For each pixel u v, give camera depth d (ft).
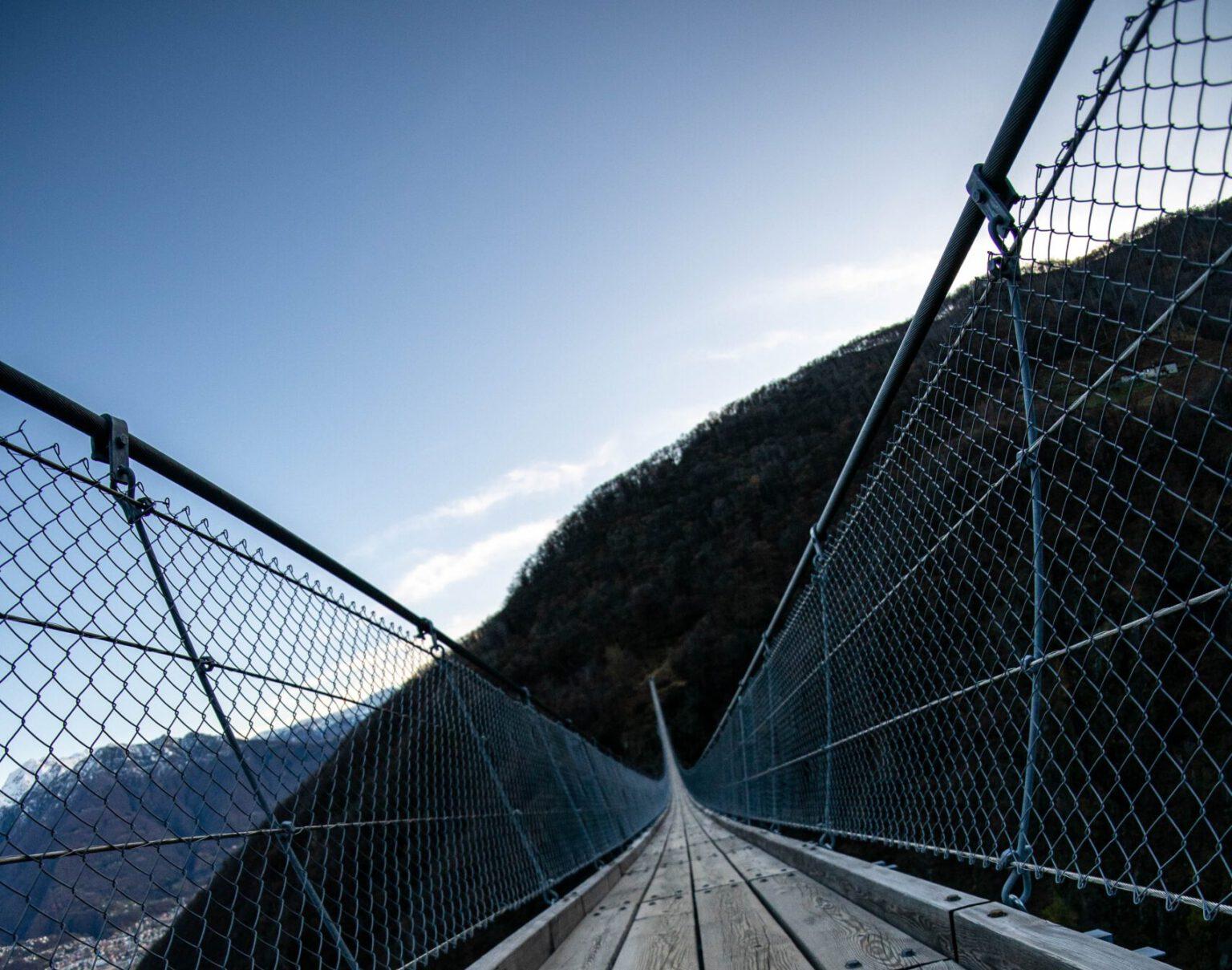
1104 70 3.03
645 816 38.06
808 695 10.88
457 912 7.15
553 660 209.26
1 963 2.88
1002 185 4.01
